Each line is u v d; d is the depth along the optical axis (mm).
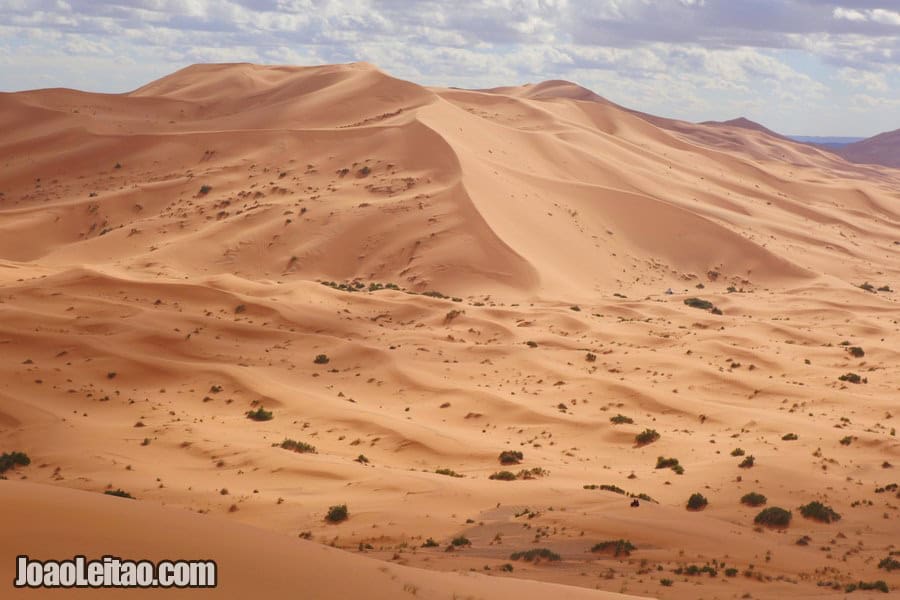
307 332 102500
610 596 19875
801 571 34844
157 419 65625
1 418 63125
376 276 147000
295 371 84125
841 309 133375
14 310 94875
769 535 41594
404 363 85688
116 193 180625
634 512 41875
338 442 61219
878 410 73938
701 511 46156
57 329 91562
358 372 84188
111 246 157625
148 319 96750
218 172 191000
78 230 171500
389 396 77125
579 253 158000
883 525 44594
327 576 13961
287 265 149625
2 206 191750
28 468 52781
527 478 51562
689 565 33812
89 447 56750
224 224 158875
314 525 40156
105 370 77688
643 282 154125
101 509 13586
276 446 57125
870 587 31625
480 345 94500
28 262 149875
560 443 63250
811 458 56656
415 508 42562
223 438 59625
